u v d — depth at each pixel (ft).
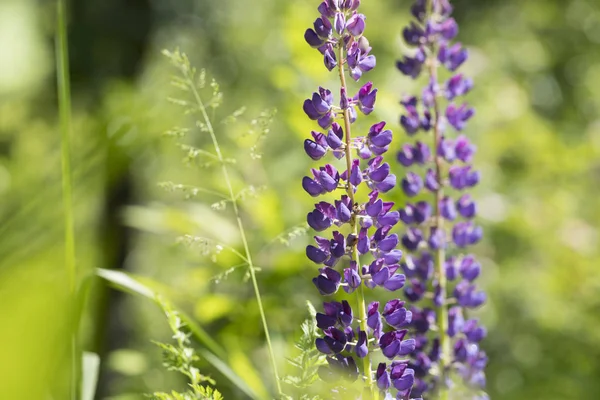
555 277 8.84
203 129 4.39
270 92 10.28
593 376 8.09
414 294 4.63
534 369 7.92
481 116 9.87
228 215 6.86
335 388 3.92
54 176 8.17
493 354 8.08
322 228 3.91
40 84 10.68
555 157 9.99
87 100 9.40
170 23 10.44
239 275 5.80
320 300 5.77
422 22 4.82
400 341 3.86
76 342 4.45
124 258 8.31
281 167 7.36
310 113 3.93
